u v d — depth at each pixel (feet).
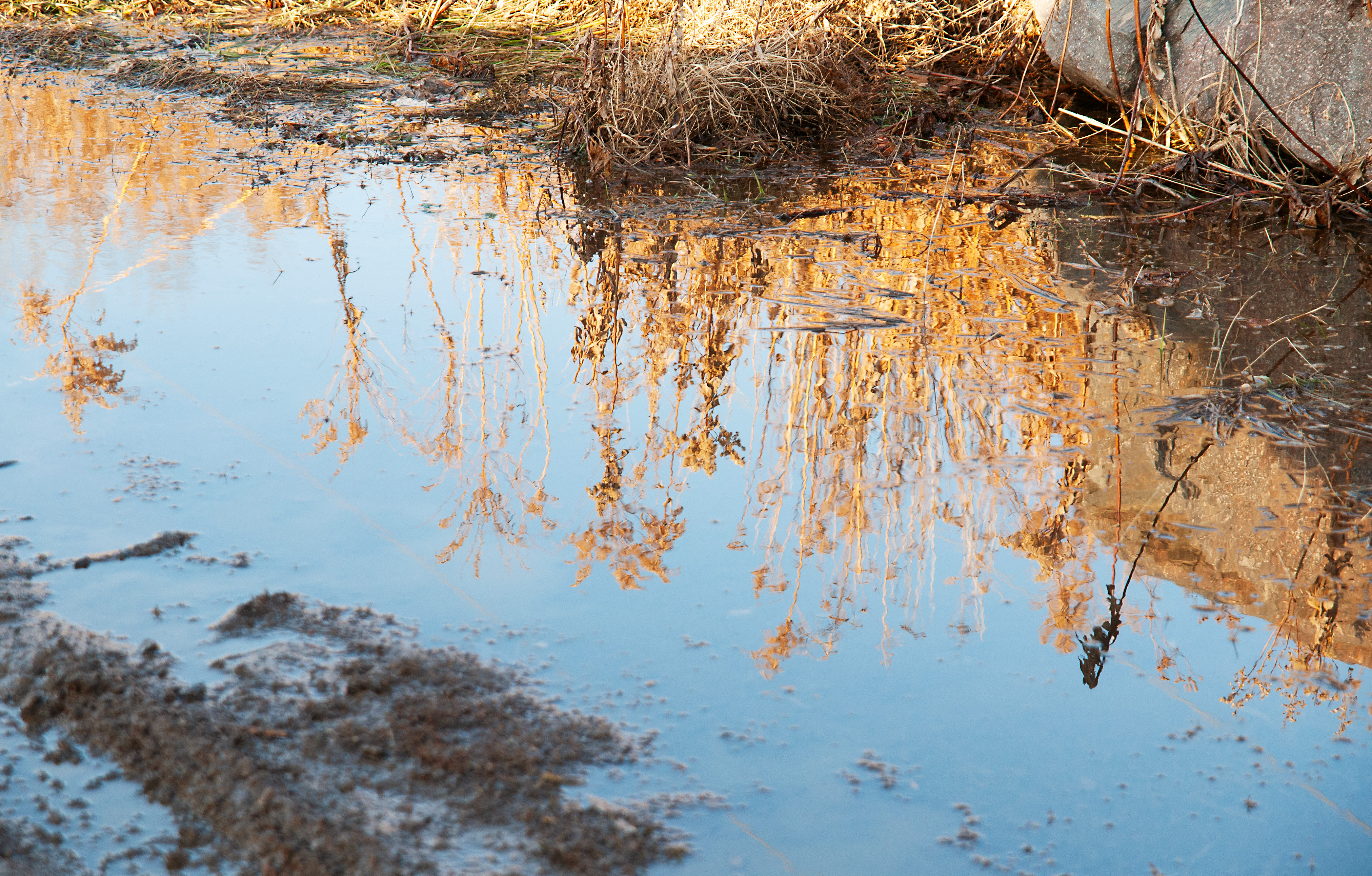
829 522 9.14
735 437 10.43
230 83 23.54
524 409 10.78
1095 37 19.97
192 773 6.25
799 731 6.84
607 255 14.84
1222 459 9.88
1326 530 8.94
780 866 5.87
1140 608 8.13
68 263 13.71
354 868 5.66
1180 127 18.81
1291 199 16.12
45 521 8.52
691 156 19.34
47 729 6.66
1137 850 6.08
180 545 8.32
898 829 6.16
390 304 12.96
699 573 8.40
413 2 29.45
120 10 29.78
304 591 7.89
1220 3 18.22
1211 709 7.13
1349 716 7.09
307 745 6.39
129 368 10.98
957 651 7.61
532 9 28.19
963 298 13.41
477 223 15.98
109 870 5.74
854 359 11.87
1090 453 10.04
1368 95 15.81
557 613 7.84
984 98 22.77
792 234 15.69
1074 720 7.00
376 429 10.19
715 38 22.03
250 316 12.37
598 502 9.29
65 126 20.59
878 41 24.73
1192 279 13.94
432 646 7.38
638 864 5.81
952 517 9.21
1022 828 6.20
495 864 5.73
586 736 6.66
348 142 19.97
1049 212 16.69
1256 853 6.07
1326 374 11.34
